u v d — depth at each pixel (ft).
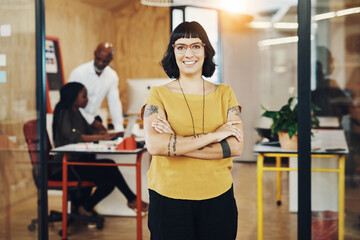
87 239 12.50
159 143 6.28
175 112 6.52
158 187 6.49
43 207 9.57
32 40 9.41
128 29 26.53
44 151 9.55
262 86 24.66
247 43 24.63
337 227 9.49
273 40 24.48
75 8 22.25
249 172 22.61
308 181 8.21
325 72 14.52
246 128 25.09
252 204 16.35
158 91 6.66
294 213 15.12
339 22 12.91
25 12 9.39
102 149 12.07
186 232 6.40
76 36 22.34
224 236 6.53
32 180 9.60
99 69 17.84
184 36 6.52
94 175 13.19
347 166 9.83
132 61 26.63
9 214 9.73
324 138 10.96
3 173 9.73
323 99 14.42
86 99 14.37
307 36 7.98
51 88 19.36
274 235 12.69
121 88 26.81
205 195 6.39
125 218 14.62
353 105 14.08
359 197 9.62
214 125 6.57
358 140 12.10
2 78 9.64
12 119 9.64
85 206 14.08
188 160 6.41
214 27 24.72
